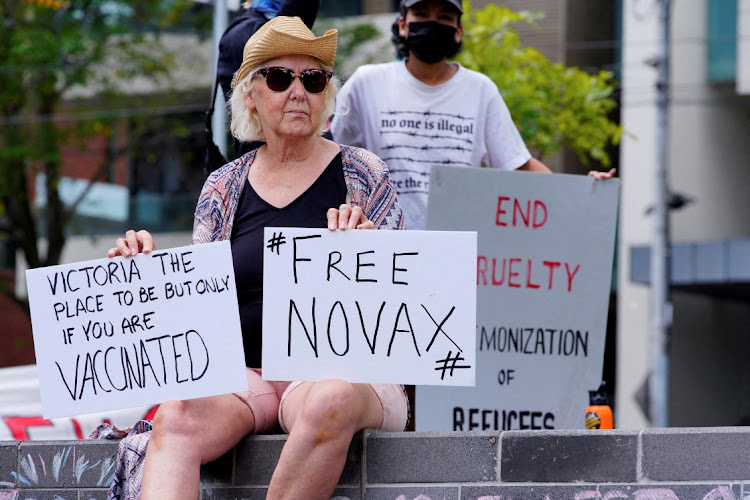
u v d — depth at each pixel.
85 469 5.74
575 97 14.99
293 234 5.32
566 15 21.05
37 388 8.93
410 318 5.25
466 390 6.88
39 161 24.30
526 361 6.95
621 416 21.73
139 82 25.39
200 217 5.82
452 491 5.24
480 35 14.66
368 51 23.05
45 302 5.45
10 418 8.77
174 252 5.40
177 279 5.39
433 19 7.32
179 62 25.41
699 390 24.02
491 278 6.97
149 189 28.16
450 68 7.59
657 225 19.55
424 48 7.35
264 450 5.39
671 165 22.75
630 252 20.88
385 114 7.50
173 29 25.14
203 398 5.28
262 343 5.27
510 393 6.91
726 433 5.00
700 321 24.03
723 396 24.69
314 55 5.72
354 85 7.55
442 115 7.50
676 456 5.04
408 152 7.46
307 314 5.28
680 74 22.70
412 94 7.50
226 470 5.43
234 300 5.36
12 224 24.34
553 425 6.90
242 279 5.69
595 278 7.03
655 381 19.45
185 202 27.88
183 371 5.32
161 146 27.23
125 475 5.48
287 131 5.66
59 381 5.39
